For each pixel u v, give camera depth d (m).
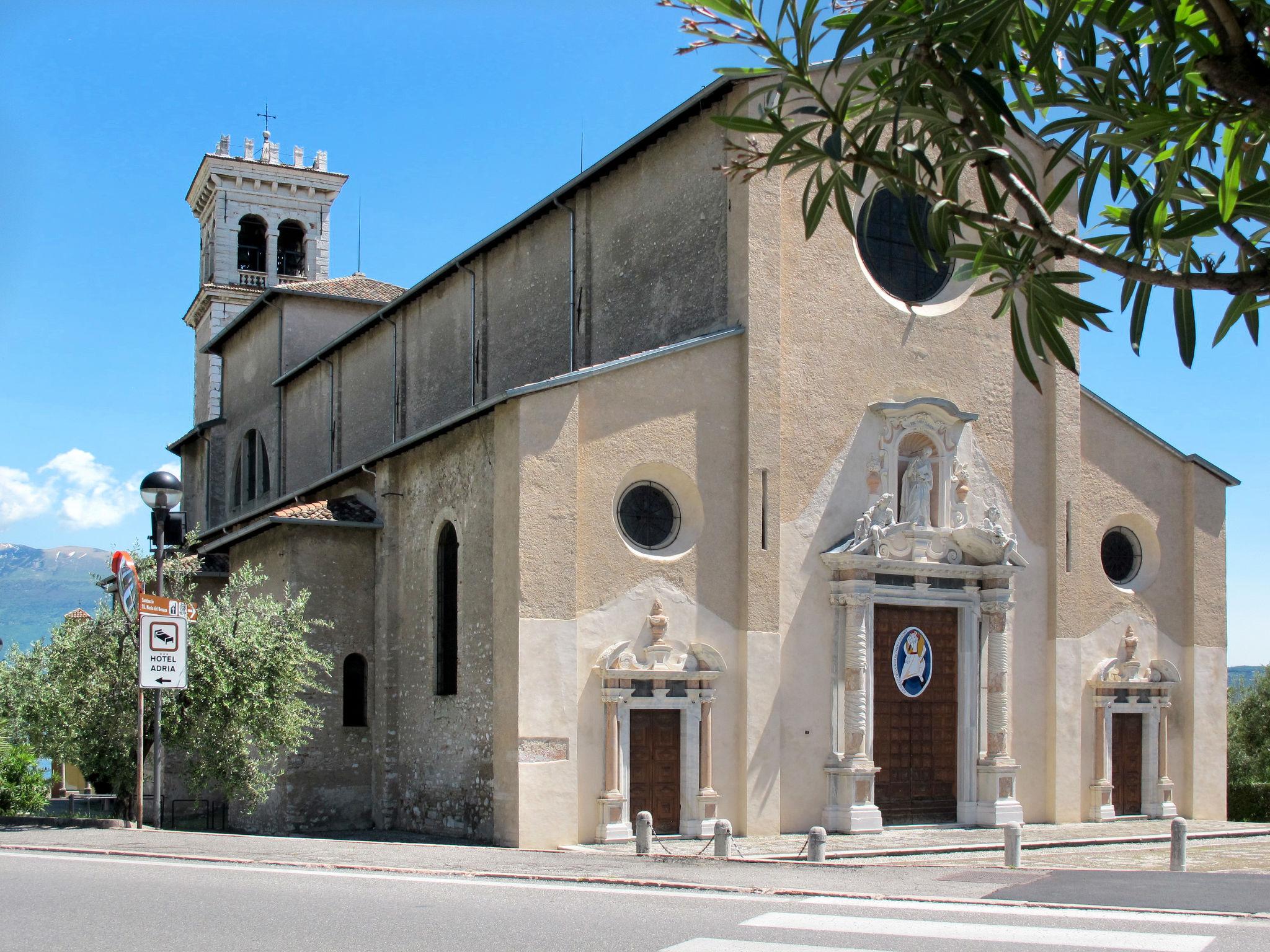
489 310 32.94
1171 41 6.42
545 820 22.50
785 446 25.89
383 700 27.91
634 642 23.81
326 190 61.34
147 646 20.05
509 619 22.92
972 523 28.17
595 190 29.48
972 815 27.12
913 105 7.29
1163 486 31.25
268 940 10.29
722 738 24.52
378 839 25.03
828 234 26.98
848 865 17.00
